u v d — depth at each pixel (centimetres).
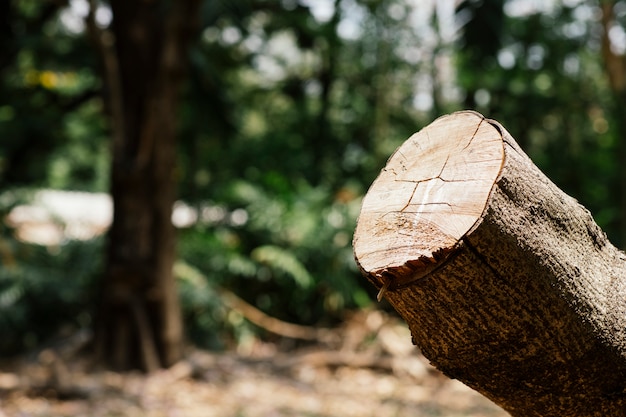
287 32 1214
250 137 1227
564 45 1158
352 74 1244
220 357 776
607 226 1080
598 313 178
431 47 1202
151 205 707
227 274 932
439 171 177
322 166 1202
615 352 179
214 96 1031
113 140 706
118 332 703
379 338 802
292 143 1226
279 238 958
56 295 809
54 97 1084
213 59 1177
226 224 1001
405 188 178
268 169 1173
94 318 723
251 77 1316
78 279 830
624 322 181
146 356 696
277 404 622
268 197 1016
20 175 1098
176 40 686
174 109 704
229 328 895
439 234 167
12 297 782
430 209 171
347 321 892
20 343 804
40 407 584
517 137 1208
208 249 933
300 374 733
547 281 171
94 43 692
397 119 1254
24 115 1070
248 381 698
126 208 704
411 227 171
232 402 622
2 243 788
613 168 1134
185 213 1145
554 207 175
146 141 696
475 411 609
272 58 1283
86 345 728
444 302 170
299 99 1275
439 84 1220
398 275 171
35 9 1073
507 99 1205
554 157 1180
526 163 174
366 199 183
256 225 970
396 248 171
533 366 176
